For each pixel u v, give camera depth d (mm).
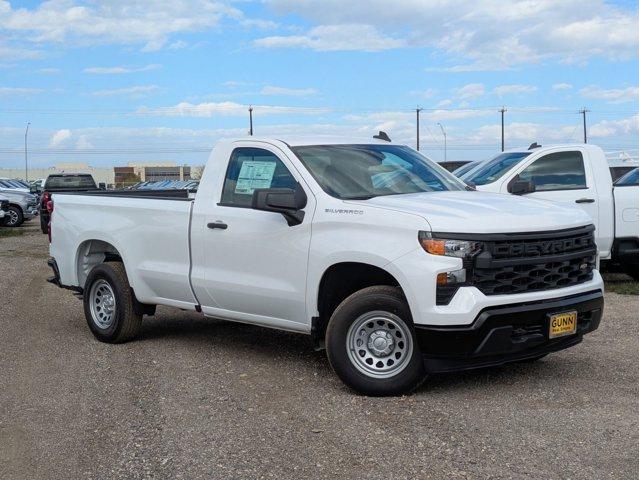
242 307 6707
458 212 5574
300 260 6109
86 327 8914
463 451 4645
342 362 5789
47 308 10234
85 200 8281
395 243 5520
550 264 5656
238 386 6223
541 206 6059
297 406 5641
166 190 8789
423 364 5594
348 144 6848
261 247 6406
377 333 5742
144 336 8297
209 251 6855
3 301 10742
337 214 5891
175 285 7223
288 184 6371
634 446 4648
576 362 6695
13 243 20375
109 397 6027
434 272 5332
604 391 5801
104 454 4820
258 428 5184
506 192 10625
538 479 4211
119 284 7785
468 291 5328
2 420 5527
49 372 6828
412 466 4445
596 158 10773
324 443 4863
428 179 6805
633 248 10711
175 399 5910
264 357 7219
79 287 8516
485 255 5363
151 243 7453
